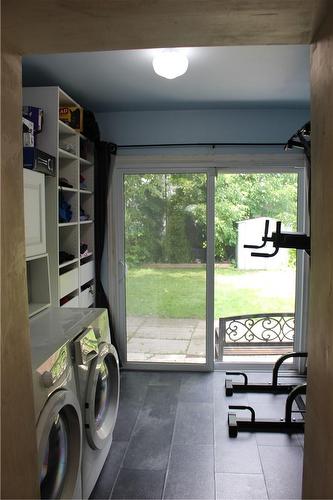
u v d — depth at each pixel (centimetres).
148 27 115
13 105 113
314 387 124
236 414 279
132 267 373
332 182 106
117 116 357
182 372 366
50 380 143
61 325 198
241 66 246
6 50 112
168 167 357
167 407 294
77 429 170
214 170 354
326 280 112
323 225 115
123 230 370
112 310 370
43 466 161
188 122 353
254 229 380
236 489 204
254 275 388
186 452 237
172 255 369
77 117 301
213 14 108
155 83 278
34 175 222
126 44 127
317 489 119
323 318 115
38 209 229
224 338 391
